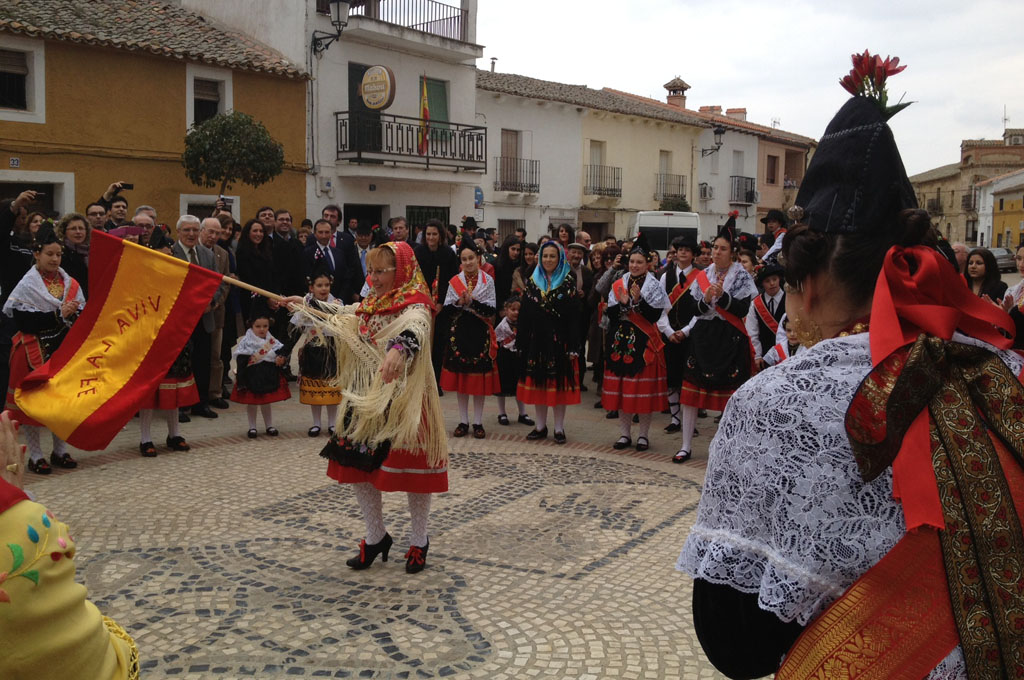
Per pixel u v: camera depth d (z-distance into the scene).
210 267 8.73
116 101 15.25
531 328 7.79
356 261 10.69
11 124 14.09
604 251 10.64
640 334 7.54
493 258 11.59
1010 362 1.29
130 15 16.59
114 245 4.60
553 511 5.91
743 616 1.30
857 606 1.18
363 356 4.48
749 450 1.28
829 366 1.28
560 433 8.00
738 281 7.21
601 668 3.70
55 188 14.88
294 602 4.34
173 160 16.05
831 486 1.21
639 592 4.54
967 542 1.14
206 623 4.08
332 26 18.42
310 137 18.31
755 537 1.27
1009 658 1.11
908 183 1.39
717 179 32.19
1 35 13.87
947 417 1.19
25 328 6.36
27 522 1.42
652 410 7.56
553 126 25.25
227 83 16.75
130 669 1.64
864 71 1.39
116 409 4.44
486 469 6.96
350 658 3.76
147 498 5.98
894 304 1.27
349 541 5.23
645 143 28.73
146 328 4.57
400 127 19.81
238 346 7.73
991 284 8.22
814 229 1.40
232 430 8.16
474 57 21.27
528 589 4.56
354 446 4.57
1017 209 47.81
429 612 4.25
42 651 1.40
